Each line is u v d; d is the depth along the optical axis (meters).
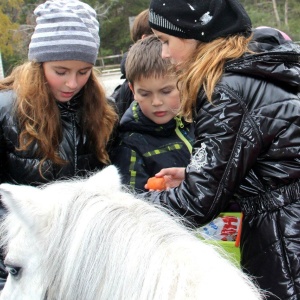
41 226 1.28
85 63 2.18
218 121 1.63
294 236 1.67
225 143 1.62
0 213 1.84
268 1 36.84
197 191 1.61
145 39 2.59
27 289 1.28
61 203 1.28
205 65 1.69
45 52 2.13
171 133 2.54
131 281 1.12
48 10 2.17
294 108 1.69
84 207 1.24
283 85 1.72
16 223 1.38
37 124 2.16
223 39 1.73
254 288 1.24
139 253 1.15
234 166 1.62
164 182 2.05
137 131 2.52
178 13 1.76
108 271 1.16
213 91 1.66
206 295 1.06
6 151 2.20
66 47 2.12
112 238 1.18
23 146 2.13
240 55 1.69
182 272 1.11
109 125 2.39
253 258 1.75
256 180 1.75
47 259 1.23
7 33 26.23
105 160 2.37
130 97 3.29
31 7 32.75
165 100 2.44
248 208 1.78
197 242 1.22
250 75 1.68
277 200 1.71
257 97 1.67
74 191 1.32
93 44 2.21
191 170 1.64
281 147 1.67
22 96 2.14
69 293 1.17
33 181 2.19
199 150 1.66
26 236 1.31
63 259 1.20
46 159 2.19
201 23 1.75
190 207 1.62
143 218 1.23
